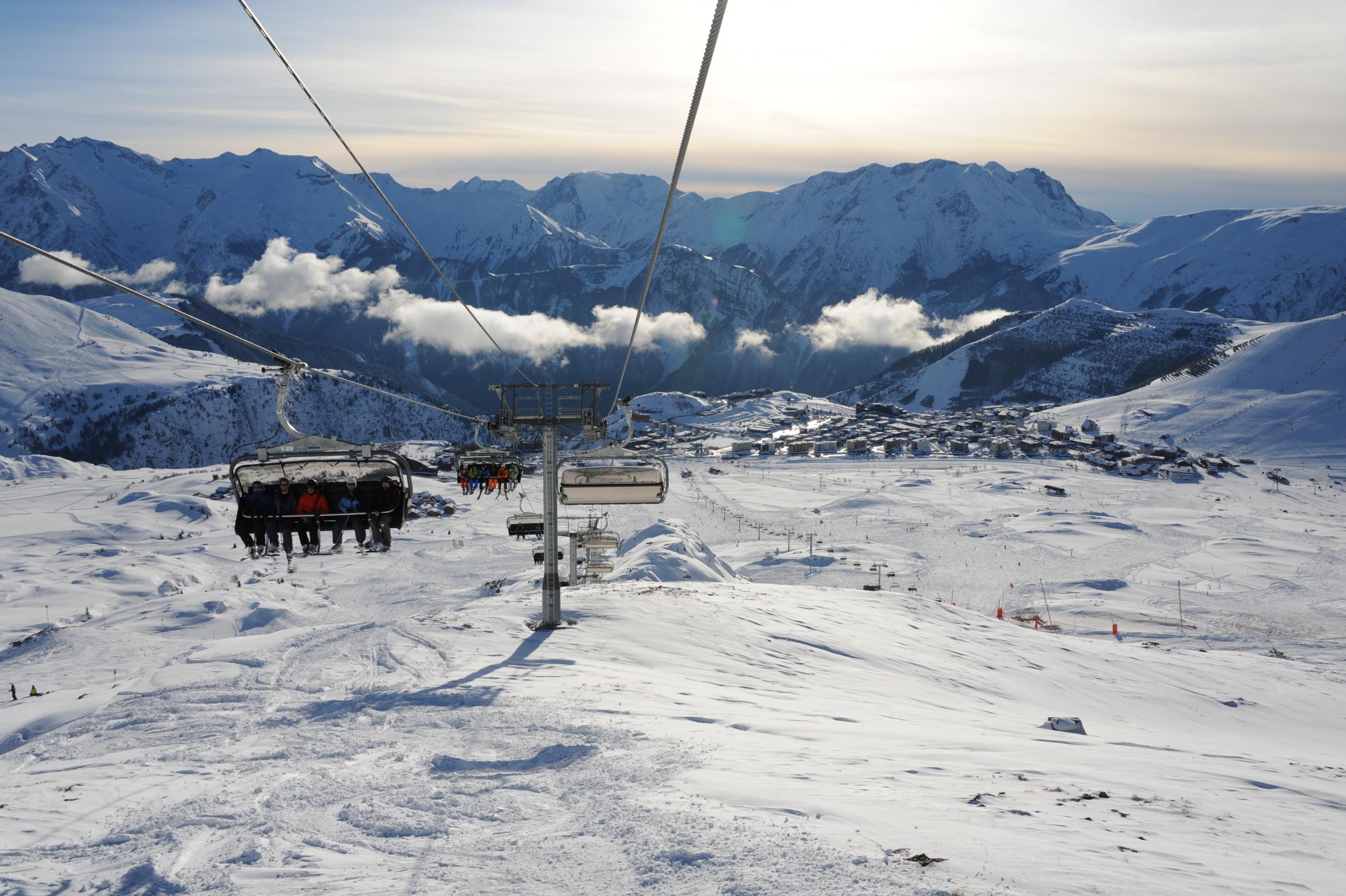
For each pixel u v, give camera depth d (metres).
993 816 10.59
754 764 13.14
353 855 9.17
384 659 26.05
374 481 15.07
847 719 20.08
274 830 9.89
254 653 27.95
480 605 37.44
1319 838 10.81
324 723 17.64
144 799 11.49
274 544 15.34
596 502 25.17
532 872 8.51
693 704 19.72
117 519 145.75
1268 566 117.25
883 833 9.41
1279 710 43.12
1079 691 39.44
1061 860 8.77
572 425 29.64
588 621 33.06
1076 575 111.19
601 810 10.52
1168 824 10.95
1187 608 94.69
